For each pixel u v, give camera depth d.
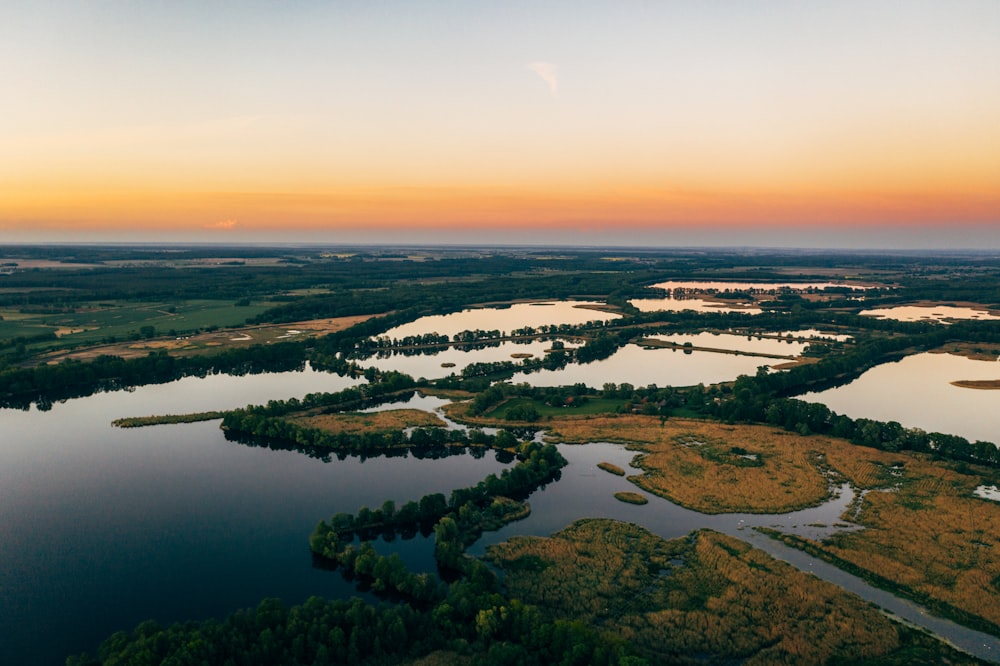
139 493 160.50
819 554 128.38
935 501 151.62
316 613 101.25
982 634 104.31
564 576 120.31
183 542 136.75
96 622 110.38
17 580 122.00
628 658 88.94
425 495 149.75
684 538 134.75
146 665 88.81
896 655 98.50
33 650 103.31
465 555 129.25
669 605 111.69
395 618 101.00
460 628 102.44
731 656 98.88
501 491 157.00
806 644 100.94
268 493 161.38
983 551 128.75
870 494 156.00
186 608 114.38
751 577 119.12
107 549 133.38
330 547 129.62
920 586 116.88
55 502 154.75
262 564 128.38
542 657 95.94
